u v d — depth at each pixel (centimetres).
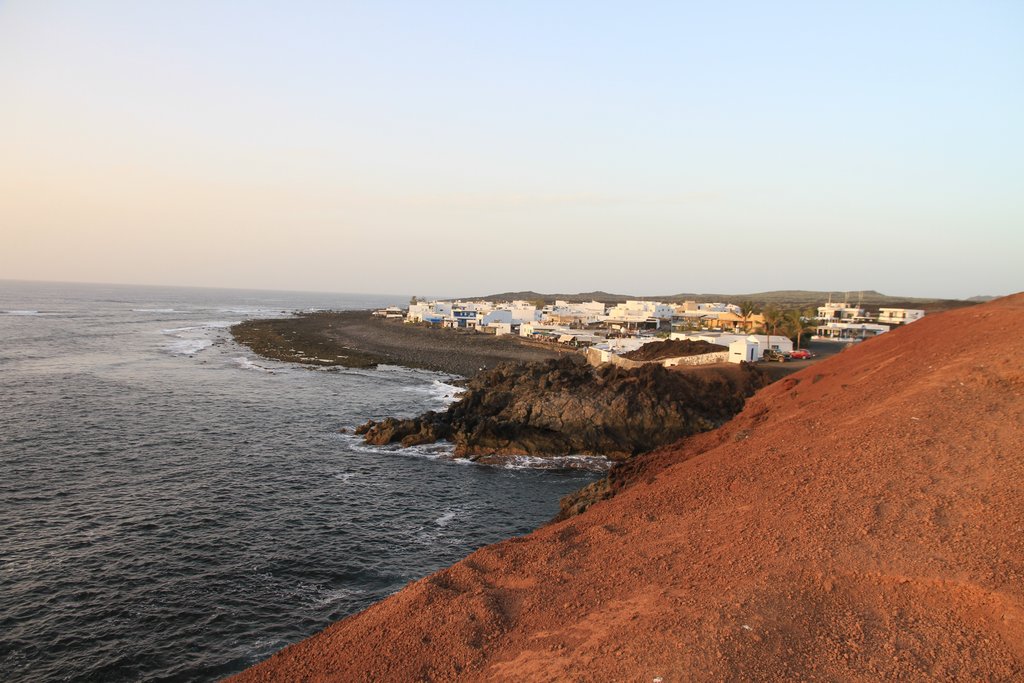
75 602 2353
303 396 6812
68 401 5869
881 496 1510
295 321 17850
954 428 1781
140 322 16400
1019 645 1043
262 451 4519
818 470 1752
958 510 1387
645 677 1073
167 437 4772
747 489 1780
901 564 1258
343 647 1487
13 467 3866
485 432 4862
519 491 3884
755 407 3603
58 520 3081
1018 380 1961
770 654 1092
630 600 1352
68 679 1941
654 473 2797
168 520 3144
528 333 13575
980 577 1180
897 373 2584
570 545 1712
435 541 3062
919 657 1054
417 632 1435
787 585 1265
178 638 2164
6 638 2119
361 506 3494
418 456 4594
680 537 1592
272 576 2623
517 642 1320
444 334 14375
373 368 9325
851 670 1041
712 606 1242
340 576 2652
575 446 4794
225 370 8425
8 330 12319
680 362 6994
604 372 5812
